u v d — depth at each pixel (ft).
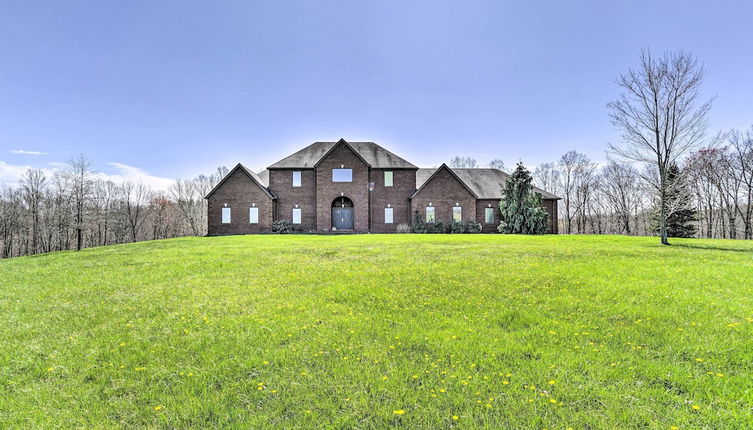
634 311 22.15
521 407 12.36
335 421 11.75
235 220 115.14
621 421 11.57
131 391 14.03
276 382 14.35
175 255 51.83
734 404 12.20
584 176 201.67
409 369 15.16
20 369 16.05
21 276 38.63
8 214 149.59
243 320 21.84
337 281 32.14
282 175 121.60
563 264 39.06
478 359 16.02
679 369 14.76
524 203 112.78
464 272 35.14
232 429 11.53
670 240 74.74
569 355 16.24
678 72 65.67
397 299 25.94
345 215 121.19
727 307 22.54
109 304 26.40
